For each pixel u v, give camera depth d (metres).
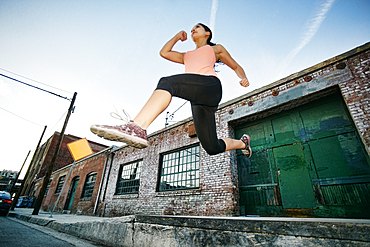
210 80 1.18
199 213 5.74
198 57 1.38
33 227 4.74
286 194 4.79
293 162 4.93
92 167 12.24
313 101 5.04
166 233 2.20
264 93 5.64
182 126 7.82
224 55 1.53
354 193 3.93
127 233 2.64
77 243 2.91
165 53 1.53
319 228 1.33
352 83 4.24
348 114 4.44
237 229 1.69
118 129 1.00
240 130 6.27
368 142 3.73
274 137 5.48
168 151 7.94
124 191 9.27
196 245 1.89
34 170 26.42
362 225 1.19
